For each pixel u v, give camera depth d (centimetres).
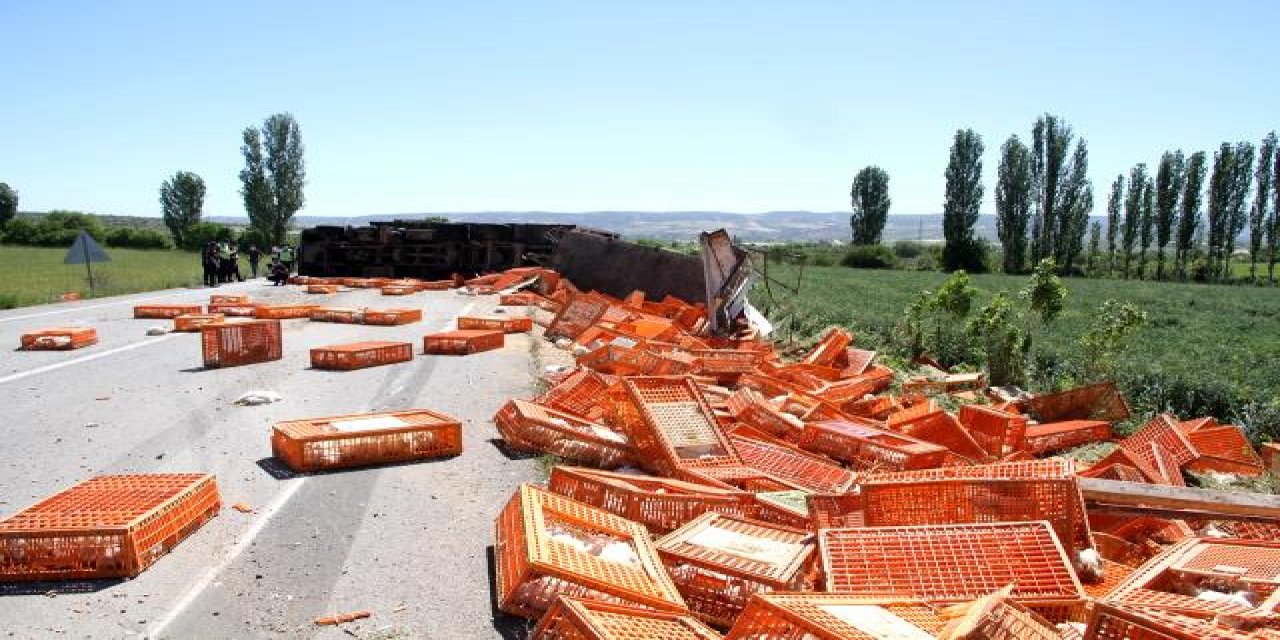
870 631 452
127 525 629
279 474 883
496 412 1195
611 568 579
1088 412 1420
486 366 1571
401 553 696
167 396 1242
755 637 474
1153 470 960
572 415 1076
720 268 1994
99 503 682
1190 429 1217
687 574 608
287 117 8269
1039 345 2092
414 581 645
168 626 562
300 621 576
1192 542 673
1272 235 8094
